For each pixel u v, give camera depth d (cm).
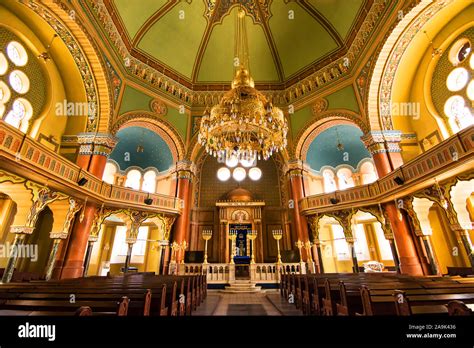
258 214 1909
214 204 2039
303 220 1650
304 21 1748
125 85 1552
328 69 1706
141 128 1745
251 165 2192
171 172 1814
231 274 1457
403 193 1148
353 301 511
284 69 1972
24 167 819
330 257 1959
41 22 1130
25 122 1134
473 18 1077
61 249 1134
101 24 1310
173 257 1526
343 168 2016
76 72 1315
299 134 1795
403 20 1162
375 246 1903
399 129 1368
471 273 1086
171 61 1855
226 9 1812
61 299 441
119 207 1398
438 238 1321
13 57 1086
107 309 371
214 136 1112
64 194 1073
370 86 1391
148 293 427
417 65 1340
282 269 1473
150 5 1600
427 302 389
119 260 1956
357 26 1495
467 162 819
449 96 1190
